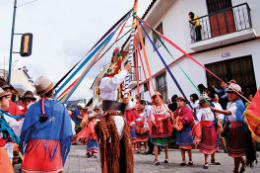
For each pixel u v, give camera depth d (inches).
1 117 102.2
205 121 172.4
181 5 395.5
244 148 129.0
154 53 494.6
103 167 89.0
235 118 130.7
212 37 340.2
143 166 179.5
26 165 91.0
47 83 104.0
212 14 348.5
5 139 99.9
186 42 382.6
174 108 293.6
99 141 94.5
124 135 90.5
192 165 179.0
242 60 331.9
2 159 95.3
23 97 176.2
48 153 93.4
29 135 96.6
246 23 328.5
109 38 114.1
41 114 98.0
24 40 181.8
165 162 193.8
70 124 105.7
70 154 281.0
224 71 345.1
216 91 303.4
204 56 363.9
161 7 436.8
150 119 195.0
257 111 104.2
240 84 329.1
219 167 166.9
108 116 92.3
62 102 106.4
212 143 166.7
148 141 278.7
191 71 372.8
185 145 179.8
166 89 448.8
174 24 416.8
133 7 119.3
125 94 97.3
